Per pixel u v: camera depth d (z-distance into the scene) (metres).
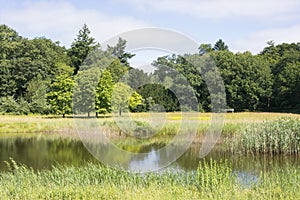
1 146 17.19
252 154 13.48
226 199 6.20
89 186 7.11
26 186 7.33
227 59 37.69
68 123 23.81
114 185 7.18
